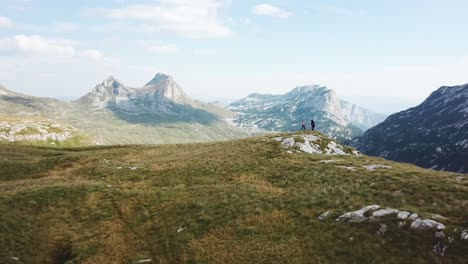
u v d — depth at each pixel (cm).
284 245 2945
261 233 3192
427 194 3409
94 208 4344
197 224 3547
